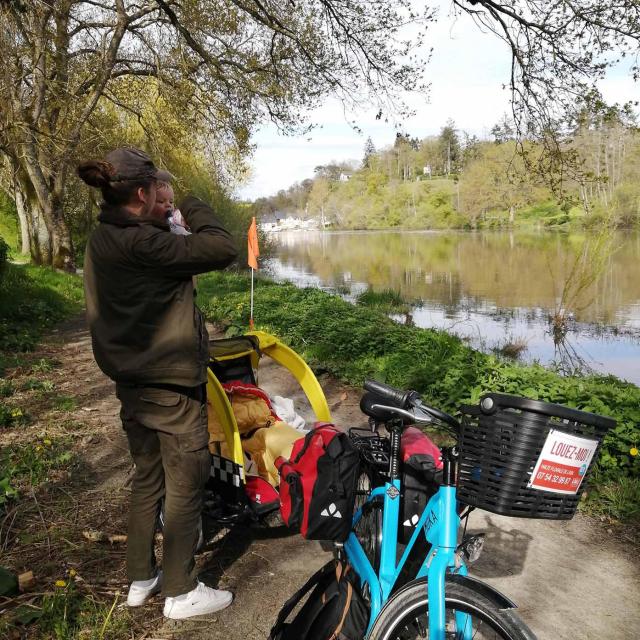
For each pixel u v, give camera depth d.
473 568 3.82
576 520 4.45
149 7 20.91
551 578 3.72
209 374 3.88
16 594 3.45
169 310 2.95
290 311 13.09
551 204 80.75
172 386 3.02
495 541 4.16
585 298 19.39
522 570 3.80
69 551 3.91
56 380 8.30
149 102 23.72
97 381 8.25
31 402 7.14
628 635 3.21
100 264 2.96
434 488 2.57
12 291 15.11
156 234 2.85
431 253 43.12
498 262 32.72
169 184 3.10
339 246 63.88
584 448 2.04
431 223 103.25
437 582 2.20
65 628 3.11
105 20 22.77
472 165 97.44
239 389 4.14
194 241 2.84
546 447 1.98
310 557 3.93
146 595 3.38
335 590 2.63
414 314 17.20
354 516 2.88
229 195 31.08
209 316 13.77
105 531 4.17
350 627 2.56
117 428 6.27
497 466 2.03
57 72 19.25
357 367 8.57
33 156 22.50
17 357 9.47
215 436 3.96
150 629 3.22
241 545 4.07
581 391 6.27
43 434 6.03
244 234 31.16
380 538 2.67
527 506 2.02
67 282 20.42
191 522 3.18
